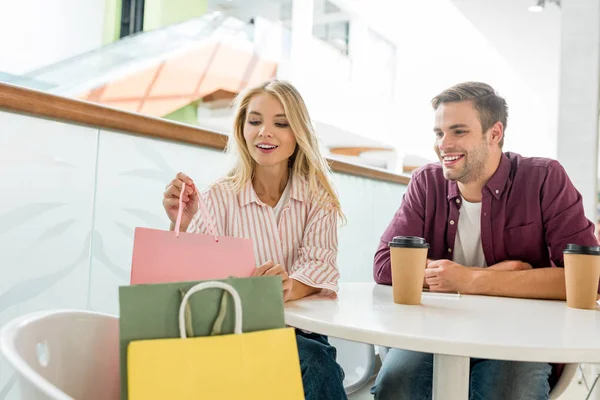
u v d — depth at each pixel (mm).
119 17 9562
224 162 1604
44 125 1189
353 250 2244
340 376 1104
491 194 1424
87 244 1299
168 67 8055
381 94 8281
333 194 1340
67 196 1247
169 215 1104
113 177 1338
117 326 775
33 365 600
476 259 1473
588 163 2691
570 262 1020
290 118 1245
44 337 643
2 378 1090
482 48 5473
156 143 1427
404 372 1156
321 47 8422
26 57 8875
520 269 1295
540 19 4328
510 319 846
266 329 610
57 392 462
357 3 7789
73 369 697
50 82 7074
